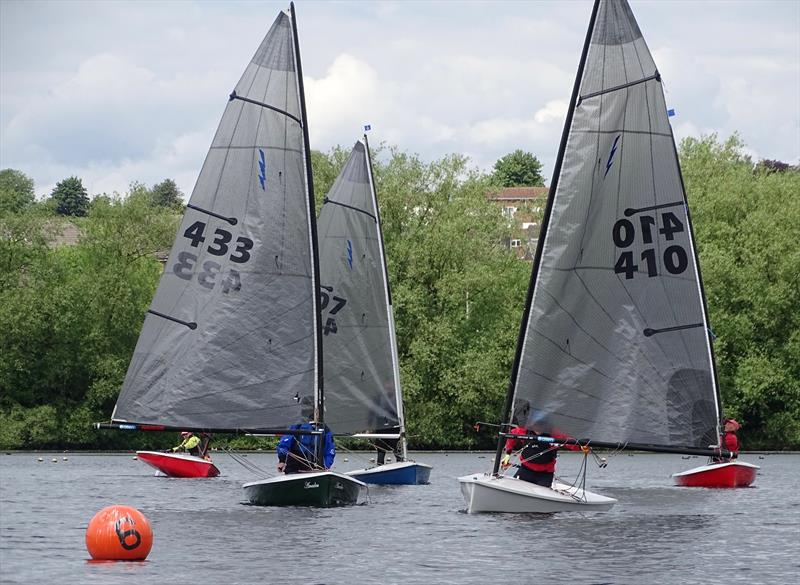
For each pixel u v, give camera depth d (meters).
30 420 90.12
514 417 35.78
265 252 38.53
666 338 36.19
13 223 94.62
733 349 89.50
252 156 38.69
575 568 26.20
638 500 44.34
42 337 93.06
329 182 91.38
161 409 38.44
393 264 91.06
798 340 88.38
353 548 29.06
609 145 35.94
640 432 35.94
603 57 36.00
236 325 38.44
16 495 46.97
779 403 91.62
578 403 35.75
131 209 96.06
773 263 89.81
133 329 95.06
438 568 26.14
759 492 49.12
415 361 88.81
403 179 93.12
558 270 35.66
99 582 24.17
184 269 38.69
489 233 94.12
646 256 36.12
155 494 47.44
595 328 35.81
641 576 25.27
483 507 35.84
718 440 36.53
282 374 38.41
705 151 96.25
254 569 25.86
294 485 38.59
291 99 38.78
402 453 55.41
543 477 36.53
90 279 93.94
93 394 92.25
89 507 41.53
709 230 91.31
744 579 25.00
